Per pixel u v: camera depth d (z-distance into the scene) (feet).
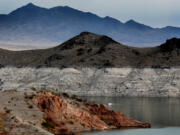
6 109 279.28
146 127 350.64
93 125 315.37
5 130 226.38
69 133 280.51
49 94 312.91
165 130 339.77
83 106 342.85
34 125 249.75
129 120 351.67
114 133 303.27
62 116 301.84
